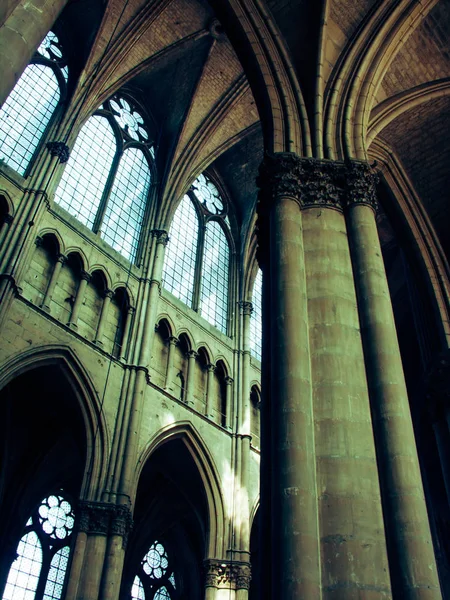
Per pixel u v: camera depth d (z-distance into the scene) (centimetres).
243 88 2358
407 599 725
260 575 871
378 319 968
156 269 2100
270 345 1018
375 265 1033
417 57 1552
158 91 2509
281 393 868
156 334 2067
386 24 1355
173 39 2264
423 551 759
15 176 1770
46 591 2036
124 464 1689
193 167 2383
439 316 1644
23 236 1673
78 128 2005
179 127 2392
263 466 958
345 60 1321
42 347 1634
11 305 1589
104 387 1767
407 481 812
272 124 1225
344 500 784
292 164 1137
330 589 720
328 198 1113
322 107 1259
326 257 1034
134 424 1764
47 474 2119
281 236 1046
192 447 2005
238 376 2316
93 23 2162
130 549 2359
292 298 966
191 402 2062
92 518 1569
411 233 1745
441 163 1755
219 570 1892
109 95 2148
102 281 1942
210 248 2559
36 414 1972
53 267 1791
